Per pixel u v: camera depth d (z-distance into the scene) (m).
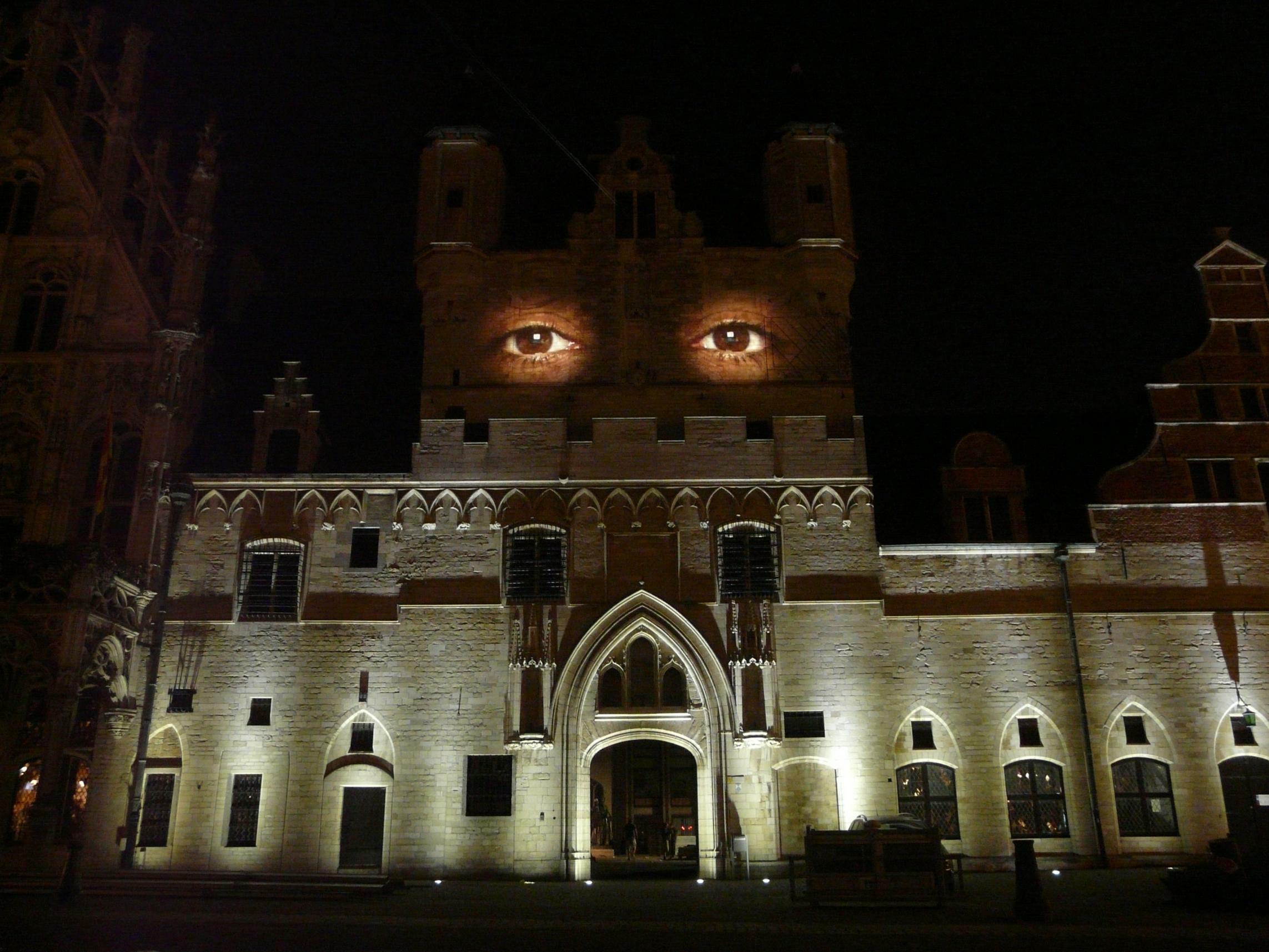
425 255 36.16
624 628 32.03
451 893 25.91
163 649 31.91
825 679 31.69
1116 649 32.12
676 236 36.81
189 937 17.55
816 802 30.78
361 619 32.09
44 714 30.31
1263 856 22.83
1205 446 34.06
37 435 34.31
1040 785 31.20
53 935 17.67
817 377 35.41
